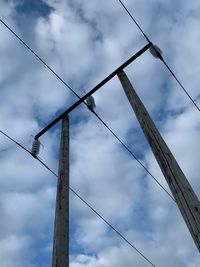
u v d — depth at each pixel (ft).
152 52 25.89
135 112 19.53
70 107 26.58
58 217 17.21
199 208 12.65
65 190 18.99
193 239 12.06
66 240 16.11
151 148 16.51
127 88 22.26
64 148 22.56
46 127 26.37
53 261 15.06
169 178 14.23
